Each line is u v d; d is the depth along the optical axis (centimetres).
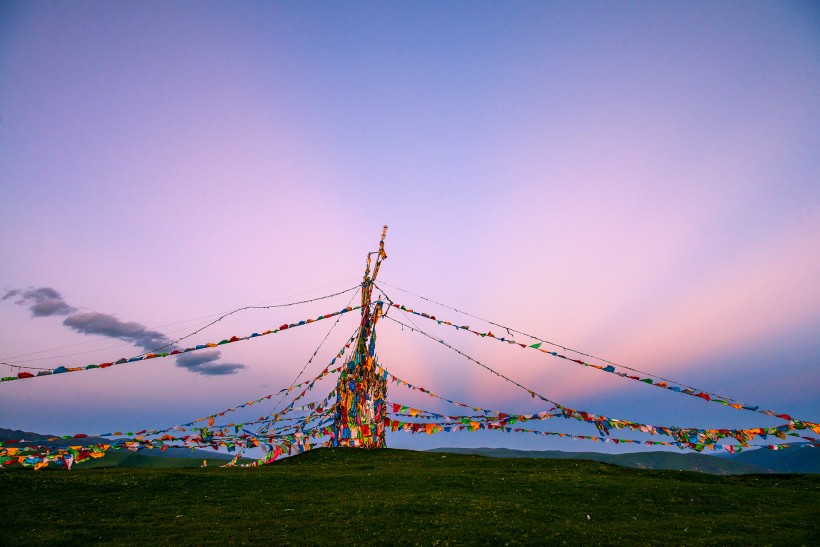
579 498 2189
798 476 2895
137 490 2248
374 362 4094
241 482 2492
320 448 3888
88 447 2575
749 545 1497
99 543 1485
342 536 1567
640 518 1877
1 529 1591
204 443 2956
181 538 1546
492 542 1520
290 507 1969
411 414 3316
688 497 2244
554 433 3002
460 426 3098
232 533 1600
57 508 1889
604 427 2772
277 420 3822
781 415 2478
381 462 3297
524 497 2188
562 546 1487
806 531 1692
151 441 2819
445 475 2712
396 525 1694
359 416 3969
